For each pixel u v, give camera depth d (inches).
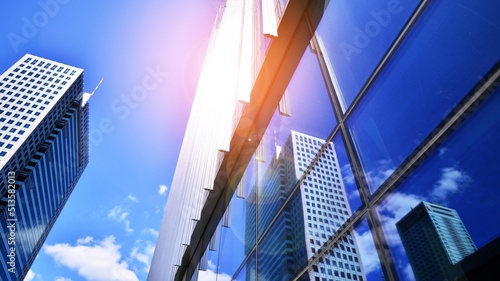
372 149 200.4
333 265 215.0
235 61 517.7
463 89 145.1
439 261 130.0
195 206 501.7
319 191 269.4
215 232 567.2
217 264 515.2
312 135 304.2
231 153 486.6
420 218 145.9
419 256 139.3
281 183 363.3
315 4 323.9
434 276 129.5
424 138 159.6
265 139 431.2
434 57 169.8
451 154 141.9
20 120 5172.2
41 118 5339.6
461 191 132.6
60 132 6171.3
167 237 800.9
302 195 307.3
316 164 285.9
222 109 483.5
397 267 150.5
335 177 242.7
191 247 674.8
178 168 1037.2
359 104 228.2
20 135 4977.9
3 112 5152.6
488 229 117.7
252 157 471.8
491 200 122.3
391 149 184.2
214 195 554.9
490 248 114.6
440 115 155.0
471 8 152.1
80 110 6983.3
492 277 108.6
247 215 448.5
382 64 213.2
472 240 120.6
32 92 5649.6
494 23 137.3
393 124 188.2
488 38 138.3
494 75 130.6
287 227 321.1
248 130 448.8
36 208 5767.7
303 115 331.9
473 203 127.4
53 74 6067.9
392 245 157.2
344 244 206.7
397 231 156.5
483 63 137.7
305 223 283.9
